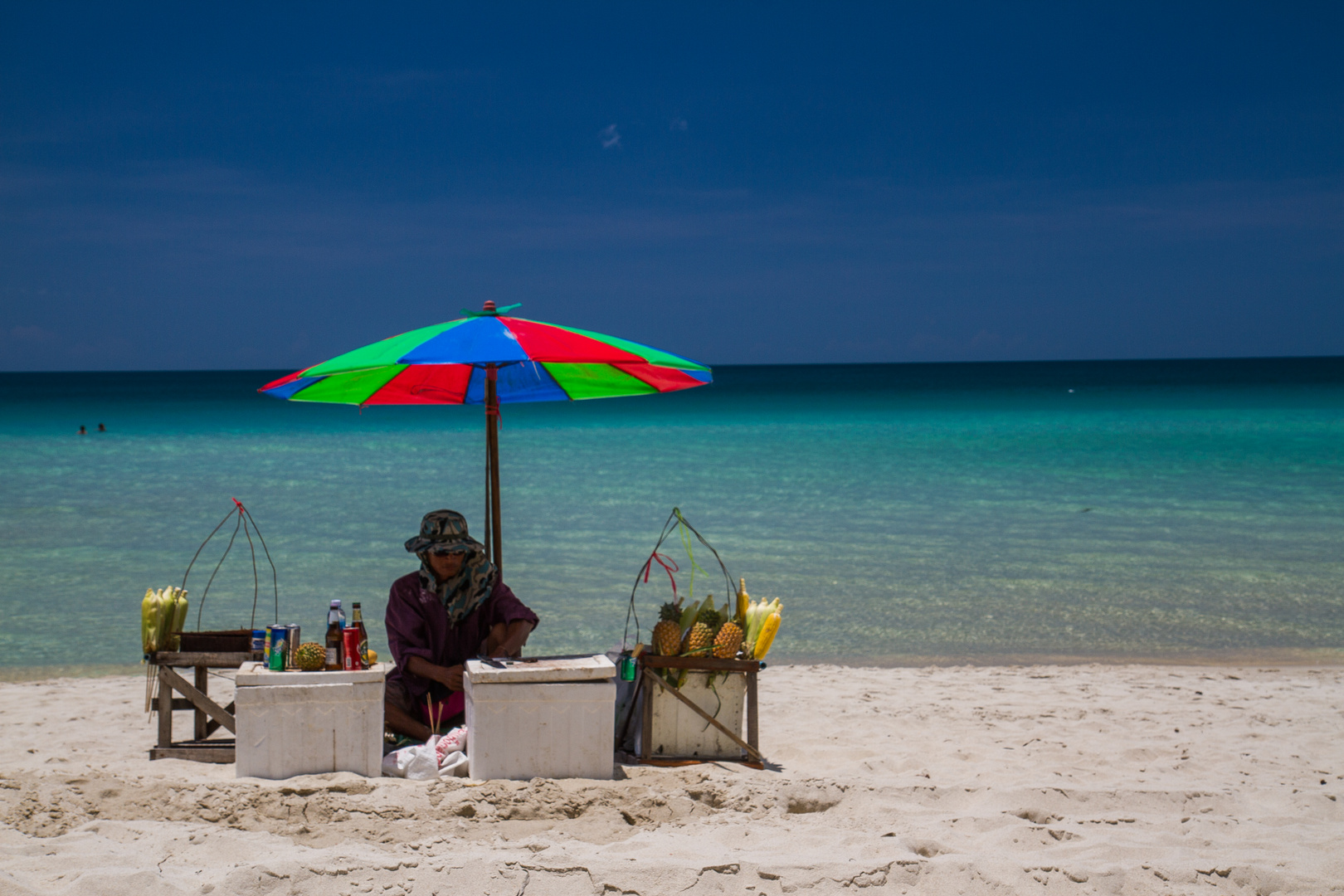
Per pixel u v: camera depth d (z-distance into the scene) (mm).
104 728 6043
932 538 14180
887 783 4855
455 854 3885
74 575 11562
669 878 3689
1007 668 8172
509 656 5242
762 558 12867
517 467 23578
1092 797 4777
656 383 5738
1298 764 5500
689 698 5289
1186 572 11938
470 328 4691
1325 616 9969
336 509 16734
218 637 5246
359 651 4949
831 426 38500
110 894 3414
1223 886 3793
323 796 4391
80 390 90500
